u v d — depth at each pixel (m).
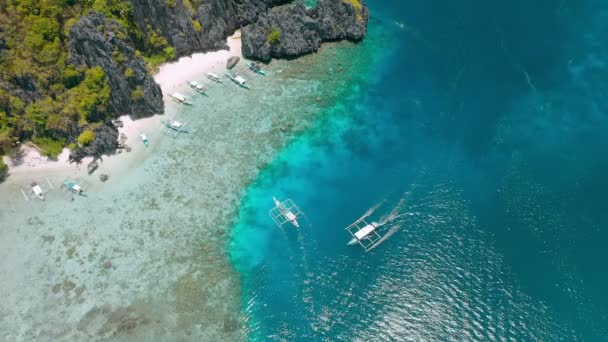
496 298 72.75
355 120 101.19
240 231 83.12
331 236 81.88
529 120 97.81
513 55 111.69
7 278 76.44
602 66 107.81
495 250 78.19
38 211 85.12
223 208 86.25
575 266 75.31
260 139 97.38
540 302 71.75
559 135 94.88
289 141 97.31
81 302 73.69
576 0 124.88
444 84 106.69
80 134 92.75
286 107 103.50
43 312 72.75
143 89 97.94
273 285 76.12
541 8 122.94
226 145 96.00
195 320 72.00
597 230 79.50
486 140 94.75
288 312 73.00
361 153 94.81
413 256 78.31
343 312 72.62
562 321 69.75
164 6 104.56
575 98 101.44
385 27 121.62
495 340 68.62
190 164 92.56
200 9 110.00
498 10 123.25
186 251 80.00
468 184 87.75
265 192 88.88
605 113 98.50
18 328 71.12
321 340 69.88
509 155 91.81
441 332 69.88
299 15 111.69
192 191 88.44
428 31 119.56
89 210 85.25
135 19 104.56
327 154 95.00
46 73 92.62
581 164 89.56
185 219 84.38
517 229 80.50
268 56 111.44
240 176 91.19
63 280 76.19
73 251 79.69
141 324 71.31
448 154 92.94
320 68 112.06
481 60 111.12
